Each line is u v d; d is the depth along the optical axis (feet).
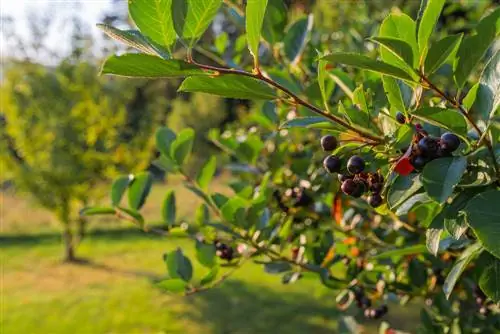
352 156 1.40
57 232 16.21
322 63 1.44
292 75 2.50
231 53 3.08
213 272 2.30
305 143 3.43
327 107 1.47
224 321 8.80
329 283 2.46
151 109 17.70
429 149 1.30
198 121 19.83
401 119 1.45
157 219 16.99
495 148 1.42
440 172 1.26
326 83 2.12
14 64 13.53
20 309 9.58
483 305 2.25
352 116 1.46
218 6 1.16
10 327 8.80
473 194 1.40
